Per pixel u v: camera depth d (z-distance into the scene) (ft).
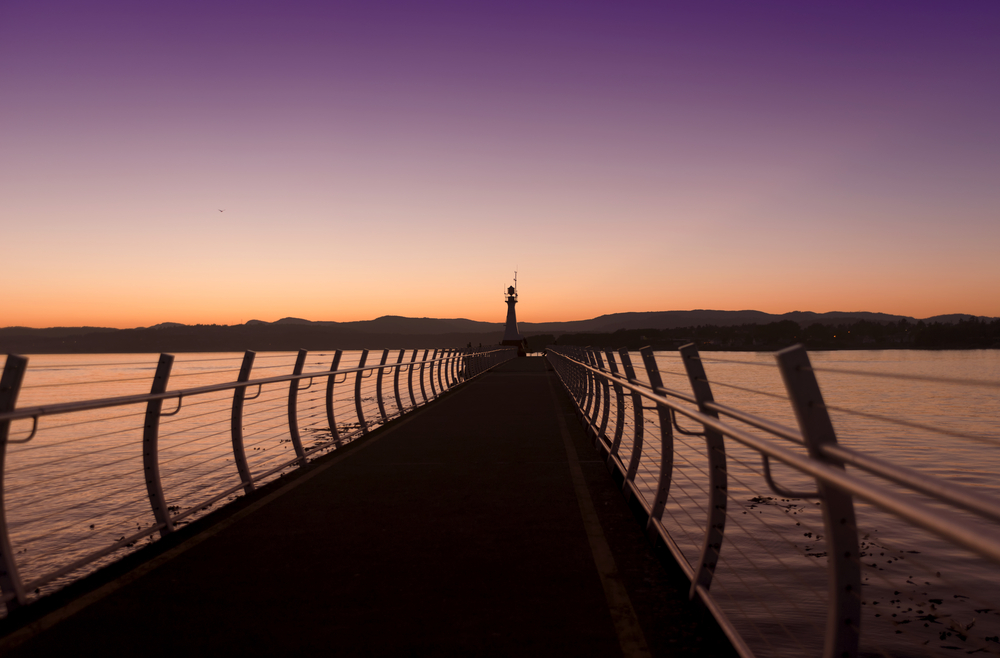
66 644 10.28
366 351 37.42
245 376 21.77
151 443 16.40
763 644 19.97
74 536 32.58
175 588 12.59
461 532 16.37
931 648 20.13
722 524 11.43
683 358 11.68
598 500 19.79
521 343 276.62
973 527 3.93
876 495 5.07
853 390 107.24
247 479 21.42
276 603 11.85
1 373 11.71
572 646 10.13
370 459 27.37
